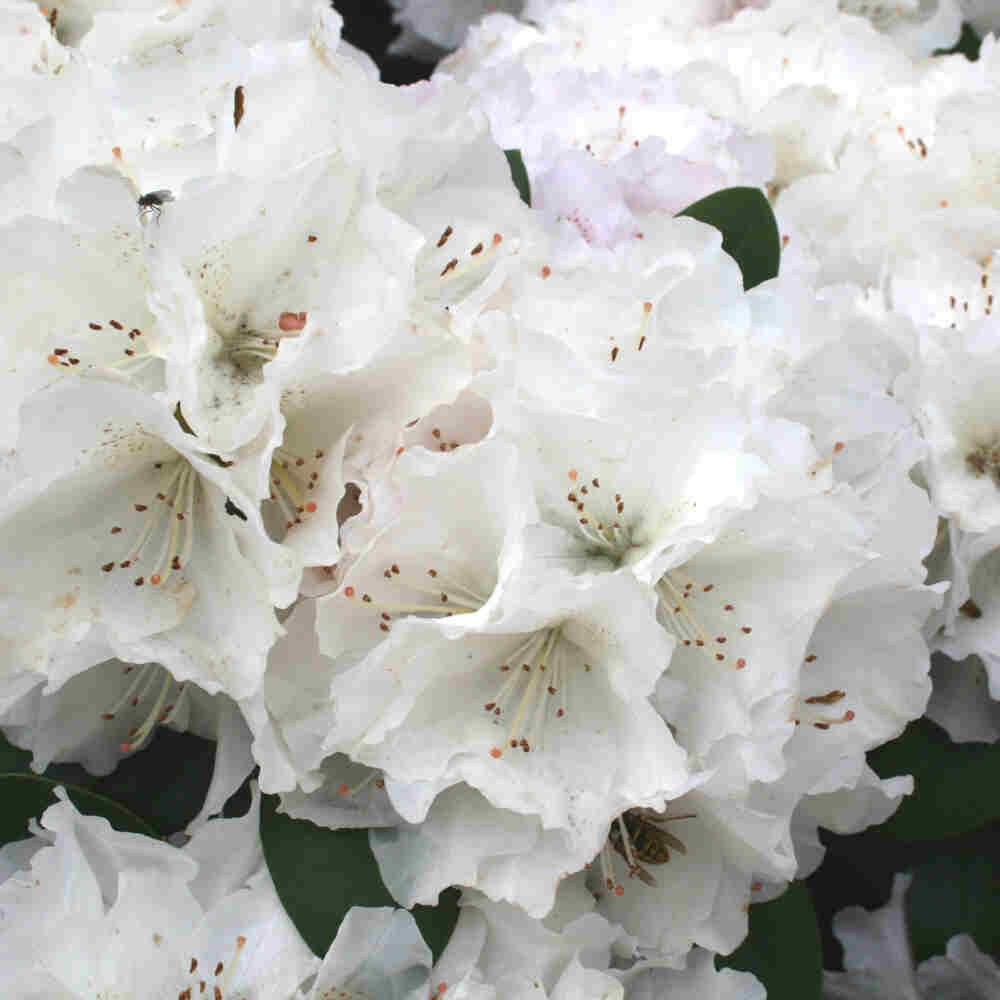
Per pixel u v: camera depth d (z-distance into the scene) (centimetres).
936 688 69
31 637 60
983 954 69
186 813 66
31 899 61
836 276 74
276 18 69
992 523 67
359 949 61
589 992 62
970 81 77
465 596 61
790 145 78
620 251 63
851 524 61
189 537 60
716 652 61
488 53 81
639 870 64
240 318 61
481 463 59
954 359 68
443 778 60
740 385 61
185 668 60
